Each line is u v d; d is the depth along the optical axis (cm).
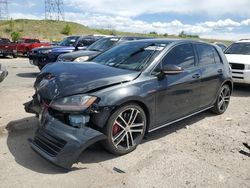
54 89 406
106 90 403
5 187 344
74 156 370
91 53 920
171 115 503
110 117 400
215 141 500
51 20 8588
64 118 387
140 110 442
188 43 560
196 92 554
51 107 393
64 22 8762
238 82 931
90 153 434
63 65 483
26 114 604
